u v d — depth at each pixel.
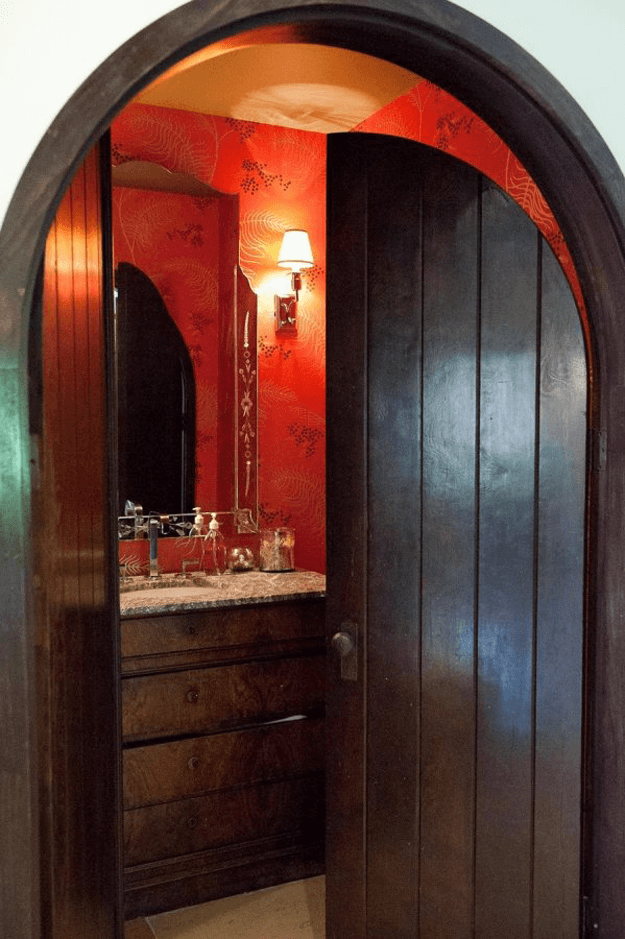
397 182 2.10
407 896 2.17
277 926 2.64
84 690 1.57
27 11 1.29
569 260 2.34
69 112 1.31
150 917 2.69
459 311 2.04
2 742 1.24
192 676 2.75
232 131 3.34
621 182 1.75
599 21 1.75
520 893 2.02
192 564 3.34
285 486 3.53
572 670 1.93
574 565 1.92
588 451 1.89
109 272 1.81
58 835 1.38
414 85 3.02
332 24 1.52
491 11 1.62
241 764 2.82
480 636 2.05
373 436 2.15
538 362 1.95
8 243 1.26
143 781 2.68
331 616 2.22
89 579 1.62
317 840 2.96
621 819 1.84
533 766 1.99
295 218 3.48
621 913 1.84
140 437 3.25
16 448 1.24
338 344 2.18
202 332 3.34
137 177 3.18
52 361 1.35
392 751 2.17
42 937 1.29
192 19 1.39
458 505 2.07
